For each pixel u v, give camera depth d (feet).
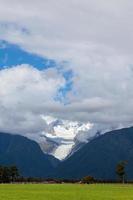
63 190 642.63
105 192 569.64
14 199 409.90
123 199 417.28
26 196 460.14
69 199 415.03
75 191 604.49
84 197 449.06
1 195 472.03
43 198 426.92
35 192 563.48
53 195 487.61
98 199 417.08
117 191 603.67
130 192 572.92
